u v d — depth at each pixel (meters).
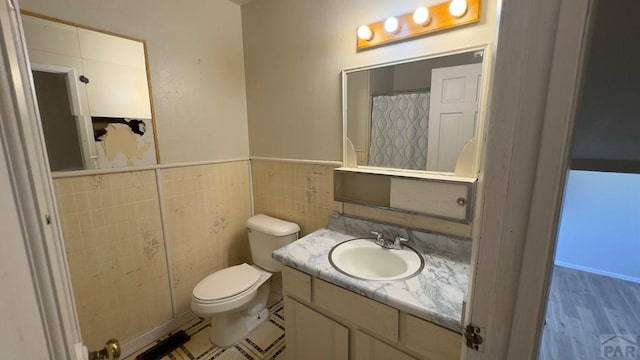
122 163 1.50
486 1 1.08
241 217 2.14
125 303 1.59
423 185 1.30
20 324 0.30
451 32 1.18
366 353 1.09
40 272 0.35
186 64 1.72
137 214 1.59
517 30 0.38
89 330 1.46
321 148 1.71
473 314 0.49
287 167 1.92
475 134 1.16
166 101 1.65
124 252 1.55
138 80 1.51
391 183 1.41
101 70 1.38
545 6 0.35
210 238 1.97
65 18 1.26
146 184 1.61
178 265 1.81
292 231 1.83
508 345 0.46
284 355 1.63
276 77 1.86
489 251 0.45
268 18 1.83
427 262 1.21
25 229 0.33
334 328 1.17
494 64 0.41
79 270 1.40
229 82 1.96
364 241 1.47
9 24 0.39
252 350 1.67
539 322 0.43
